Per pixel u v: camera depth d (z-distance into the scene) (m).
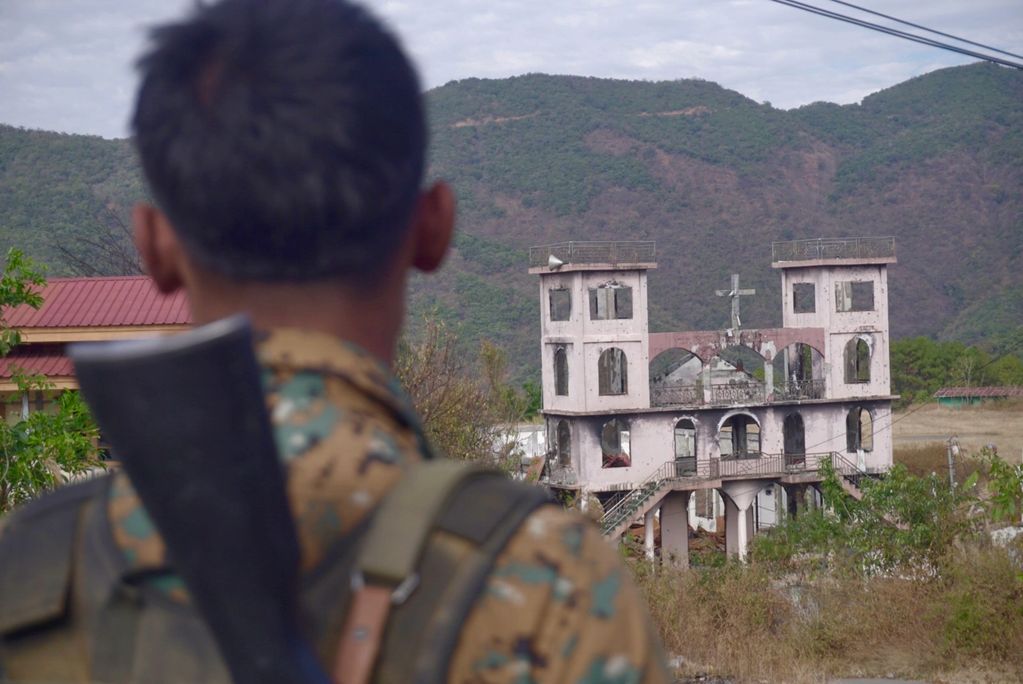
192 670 1.02
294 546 0.97
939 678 15.66
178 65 1.10
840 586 20.17
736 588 19.36
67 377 16.78
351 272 1.15
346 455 1.08
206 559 0.93
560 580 1.04
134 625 1.06
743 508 47.41
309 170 1.07
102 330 17.47
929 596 18.03
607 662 1.02
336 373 1.12
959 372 84.19
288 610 0.96
